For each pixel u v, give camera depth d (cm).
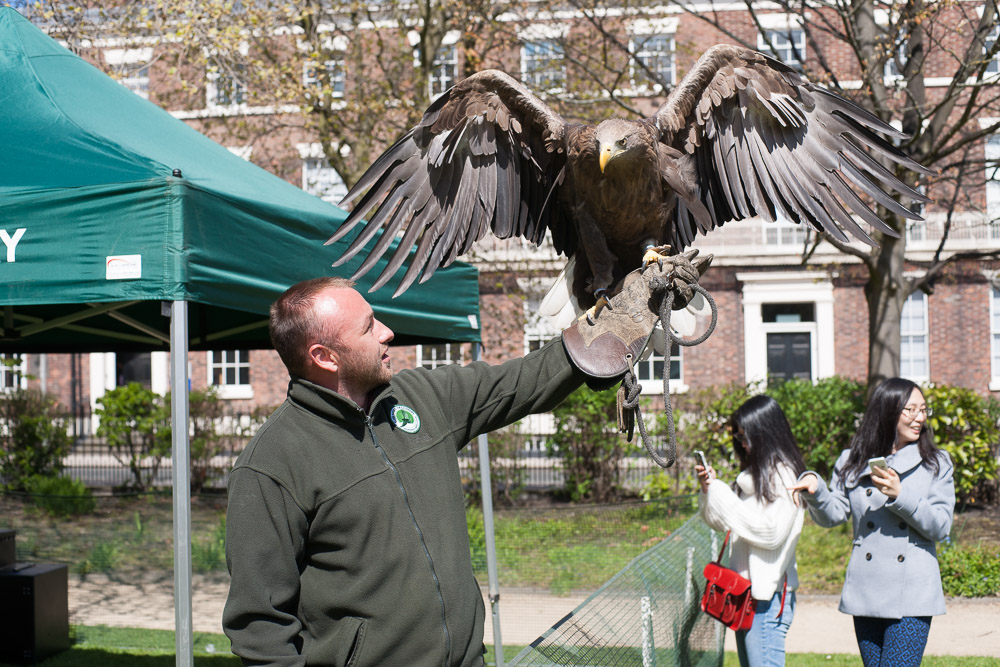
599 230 227
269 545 186
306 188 1281
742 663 385
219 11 896
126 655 582
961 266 1817
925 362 1852
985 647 586
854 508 371
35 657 561
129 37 1003
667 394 180
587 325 211
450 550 200
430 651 189
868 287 1041
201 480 1232
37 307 503
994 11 872
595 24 1031
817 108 218
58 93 370
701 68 223
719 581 372
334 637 191
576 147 216
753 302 1836
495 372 222
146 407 1260
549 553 811
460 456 1064
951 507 350
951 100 984
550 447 1102
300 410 199
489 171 223
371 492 194
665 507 912
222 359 1923
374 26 1142
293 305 204
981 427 962
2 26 409
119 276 297
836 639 609
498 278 1286
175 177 299
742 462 390
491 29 1087
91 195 302
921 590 351
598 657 277
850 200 212
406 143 218
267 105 1055
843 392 1070
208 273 310
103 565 818
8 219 307
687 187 220
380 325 213
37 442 1223
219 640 610
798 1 981
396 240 445
